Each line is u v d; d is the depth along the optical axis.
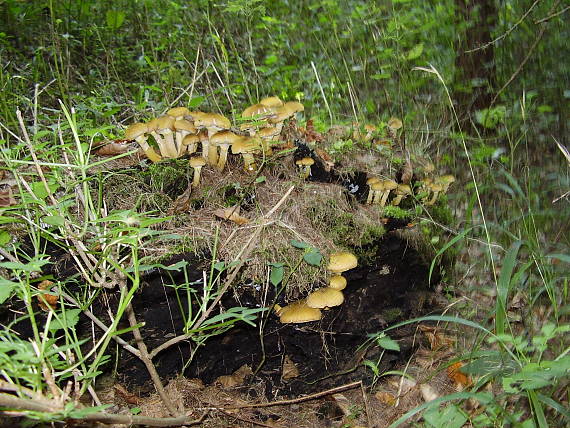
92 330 0.75
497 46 1.31
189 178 0.85
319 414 0.85
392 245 0.90
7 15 1.67
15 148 0.68
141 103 1.16
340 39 1.67
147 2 1.82
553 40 1.27
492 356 0.79
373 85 1.62
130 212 0.62
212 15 1.77
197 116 0.85
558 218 1.03
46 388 0.60
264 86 1.55
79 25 1.82
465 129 1.28
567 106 1.23
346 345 0.88
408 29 1.45
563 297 0.88
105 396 0.79
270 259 0.80
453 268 1.02
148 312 0.78
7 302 0.72
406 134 1.24
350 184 0.94
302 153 0.92
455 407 0.70
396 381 0.89
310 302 0.79
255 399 0.86
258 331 0.83
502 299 0.71
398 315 0.92
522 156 1.22
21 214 0.69
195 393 0.84
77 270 0.71
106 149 0.92
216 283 0.78
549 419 0.73
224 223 0.81
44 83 1.42
